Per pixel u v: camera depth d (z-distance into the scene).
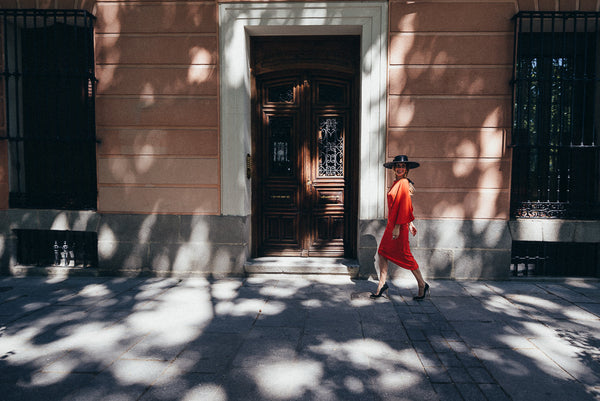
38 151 6.00
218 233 5.67
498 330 3.72
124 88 5.66
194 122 5.64
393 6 5.41
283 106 6.15
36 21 5.81
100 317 4.05
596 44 5.64
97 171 5.74
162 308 4.35
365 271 5.64
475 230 5.51
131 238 5.74
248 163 5.85
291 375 2.86
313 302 4.57
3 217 5.84
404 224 4.52
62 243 5.99
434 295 4.85
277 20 5.51
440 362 3.06
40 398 2.54
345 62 5.92
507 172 5.46
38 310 4.28
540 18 5.30
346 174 6.16
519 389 2.67
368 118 5.54
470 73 5.41
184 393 2.61
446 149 5.48
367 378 2.82
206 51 5.58
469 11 5.37
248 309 4.32
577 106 5.77
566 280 5.48
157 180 5.69
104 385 2.71
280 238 6.24
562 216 5.53
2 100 5.77
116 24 5.62
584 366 3.00
